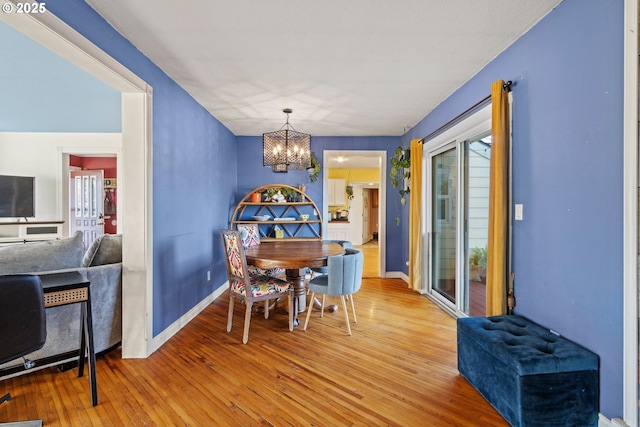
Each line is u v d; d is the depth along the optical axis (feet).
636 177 4.45
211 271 12.51
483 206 9.44
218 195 13.51
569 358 5.00
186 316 10.02
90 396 6.02
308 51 7.59
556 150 5.95
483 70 8.50
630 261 4.53
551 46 6.07
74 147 15.92
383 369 7.06
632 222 4.50
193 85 9.58
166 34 6.81
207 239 12.01
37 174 15.72
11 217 14.58
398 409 5.65
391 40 7.11
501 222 7.22
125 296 7.59
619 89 4.69
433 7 5.92
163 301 8.56
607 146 4.90
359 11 6.04
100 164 20.54
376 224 35.73
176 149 9.37
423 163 13.07
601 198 5.01
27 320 4.71
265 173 16.57
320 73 8.82
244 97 10.62
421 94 10.43
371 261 21.79
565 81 5.73
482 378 5.95
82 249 7.45
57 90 10.73
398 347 8.18
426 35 6.91
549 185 6.14
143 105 7.64
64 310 6.90
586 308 5.29
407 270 15.33
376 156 16.71
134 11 6.00
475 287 9.88
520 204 7.02
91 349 5.76
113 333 7.72
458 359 6.89
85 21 5.71
